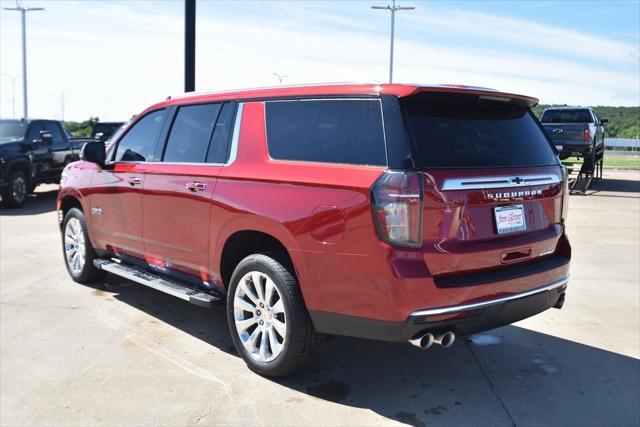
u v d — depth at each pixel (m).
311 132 3.76
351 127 3.54
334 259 3.43
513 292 3.55
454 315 3.30
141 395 3.70
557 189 4.02
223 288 4.37
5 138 12.85
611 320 5.21
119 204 5.33
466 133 3.59
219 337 4.74
